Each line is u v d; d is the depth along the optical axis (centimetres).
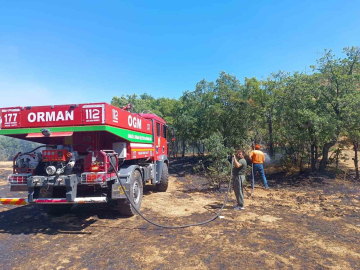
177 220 639
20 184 575
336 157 1147
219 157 999
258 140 1472
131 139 710
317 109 1030
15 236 544
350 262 409
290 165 1226
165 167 1023
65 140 639
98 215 696
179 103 2039
